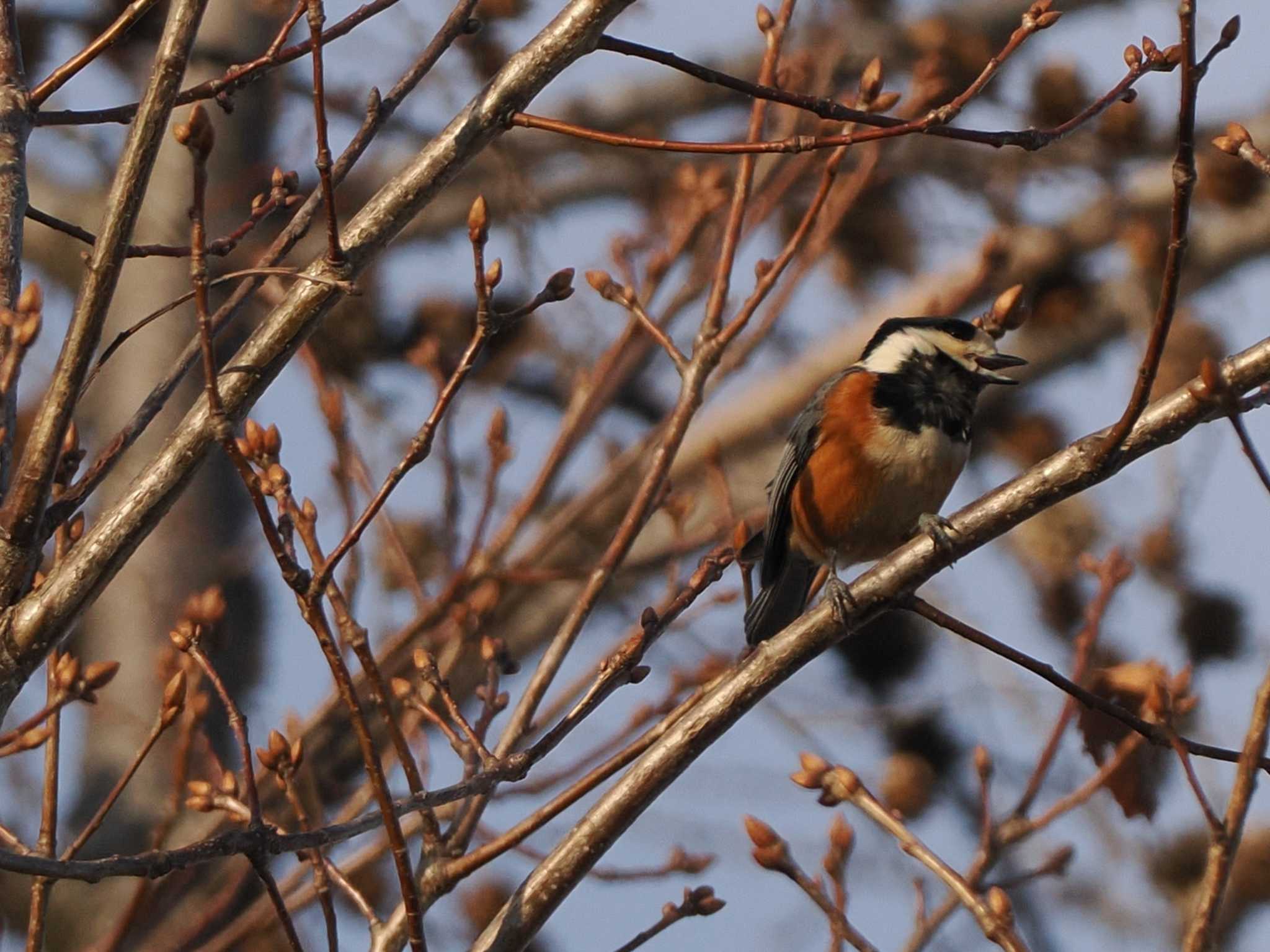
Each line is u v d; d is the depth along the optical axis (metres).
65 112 8.38
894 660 15.16
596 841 7.80
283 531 7.23
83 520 8.02
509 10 14.49
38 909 6.66
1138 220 16.73
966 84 16.39
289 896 10.91
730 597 11.45
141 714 13.21
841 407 11.12
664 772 7.88
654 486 9.64
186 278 14.12
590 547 16.03
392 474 6.77
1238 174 16.69
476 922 12.69
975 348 11.30
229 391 7.38
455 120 7.44
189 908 12.20
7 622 7.12
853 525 11.23
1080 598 13.88
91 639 13.66
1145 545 13.52
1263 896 12.72
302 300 7.39
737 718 7.98
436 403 6.98
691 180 11.55
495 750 8.98
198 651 7.30
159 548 13.89
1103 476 7.76
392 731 7.01
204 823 12.68
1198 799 6.21
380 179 16.80
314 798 10.65
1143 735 7.62
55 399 6.95
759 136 10.23
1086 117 7.49
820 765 8.02
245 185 14.41
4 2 8.43
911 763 13.30
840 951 7.81
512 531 11.44
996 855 9.37
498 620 15.88
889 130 7.25
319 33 6.83
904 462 10.96
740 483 16.83
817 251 11.80
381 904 12.23
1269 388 7.36
